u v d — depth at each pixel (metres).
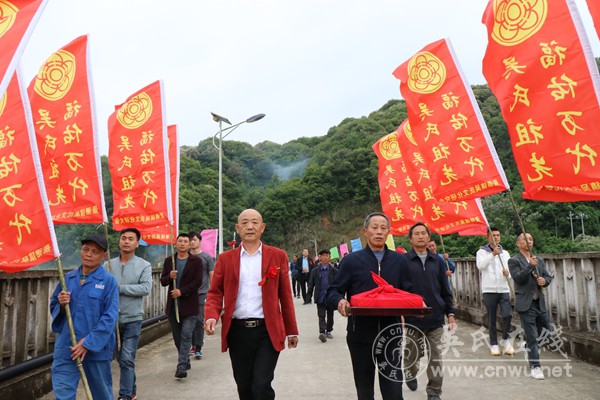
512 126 4.40
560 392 4.59
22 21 3.01
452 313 4.74
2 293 4.84
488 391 4.71
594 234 46.72
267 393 3.41
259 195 85.88
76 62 4.91
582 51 4.11
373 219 3.72
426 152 6.03
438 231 7.05
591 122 4.02
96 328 3.37
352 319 3.48
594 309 6.03
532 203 48.19
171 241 6.13
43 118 4.85
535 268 5.22
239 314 3.57
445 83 6.00
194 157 82.56
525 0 4.42
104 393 3.50
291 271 22.20
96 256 3.57
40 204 3.45
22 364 4.94
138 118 6.36
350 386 5.10
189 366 5.98
